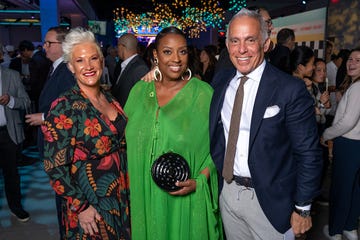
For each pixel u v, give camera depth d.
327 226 2.85
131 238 1.78
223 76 1.70
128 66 3.04
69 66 1.63
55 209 3.29
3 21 19.56
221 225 1.87
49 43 2.34
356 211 2.60
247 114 1.46
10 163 2.93
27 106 2.94
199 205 1.73
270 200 1.44
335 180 2.55
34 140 5.54
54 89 2.22
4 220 3.07
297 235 1.50
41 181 4.03
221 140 1.60
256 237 1.55
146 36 18.66
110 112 1.70
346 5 6.37
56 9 7.39
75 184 1.51
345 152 2.46
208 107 1.73
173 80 1.74
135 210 1.76
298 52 2.51
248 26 1.37
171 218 1.76
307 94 1.36
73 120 1.49
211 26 17.11
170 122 1.70
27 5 12.80
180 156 1.68
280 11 12.90
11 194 2.98
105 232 1.59
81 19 13.90
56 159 1.46
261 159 1.41
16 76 2.86
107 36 19.11
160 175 1.65
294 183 1.45
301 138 1.35
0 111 2.80
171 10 17.09
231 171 1.53
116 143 1.64
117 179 1.64
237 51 1.40
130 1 16.83
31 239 2.74
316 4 9.81
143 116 1.75
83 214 1.54
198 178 1.71
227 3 15.38
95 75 1.59
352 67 2.35
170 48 1.64
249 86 1.47
